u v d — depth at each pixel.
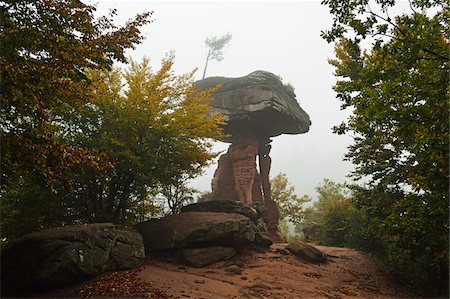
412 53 7.69
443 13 8.74
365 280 14.80
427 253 12.15
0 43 7.07
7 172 7.67
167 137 15.45
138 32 10.20
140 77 15.49
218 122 17.42
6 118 7.66
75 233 10.41
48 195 13.84
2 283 9.83
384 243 18.98
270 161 35.97
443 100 7.79
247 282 11.97
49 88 7.24
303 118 36.66
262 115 32.75
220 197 33.84
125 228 12.45
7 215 13.76
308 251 17.53
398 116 8.40
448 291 11.90
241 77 35.09
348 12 8.36
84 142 13.79
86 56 8.75
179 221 15.76
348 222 24.02
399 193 14.09
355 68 16.53
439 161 7.63
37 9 8.64
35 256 9.79
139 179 14.81
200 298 9.39
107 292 9.08
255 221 20.86
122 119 14.06
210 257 14.20
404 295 12.81
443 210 8.53
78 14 9.05
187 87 17.09
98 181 14.87
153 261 13.62
